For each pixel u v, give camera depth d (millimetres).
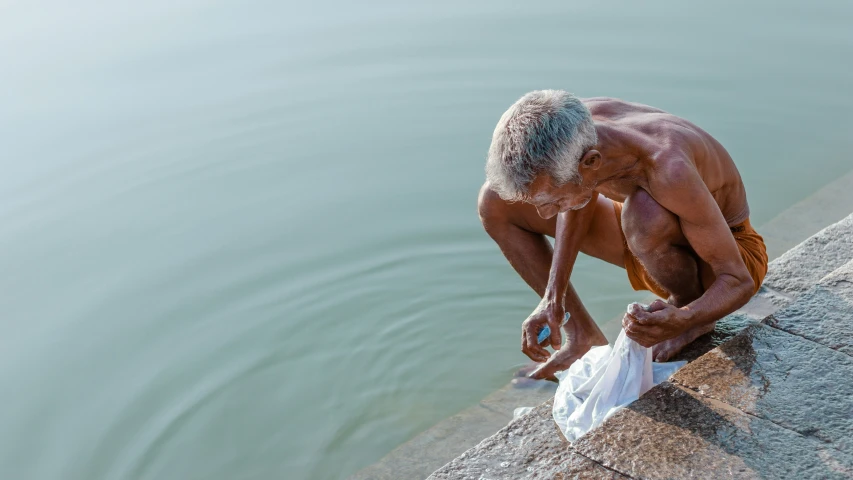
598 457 2355
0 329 4836
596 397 2684
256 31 9023
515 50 7938
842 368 2584
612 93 6957
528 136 2445
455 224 5621
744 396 2510
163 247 5559
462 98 7176
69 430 4035
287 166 6434
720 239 2635
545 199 2578
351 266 5234
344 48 8328
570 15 8875
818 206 5398
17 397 4281
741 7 8969
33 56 8656
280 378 4266
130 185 6316
